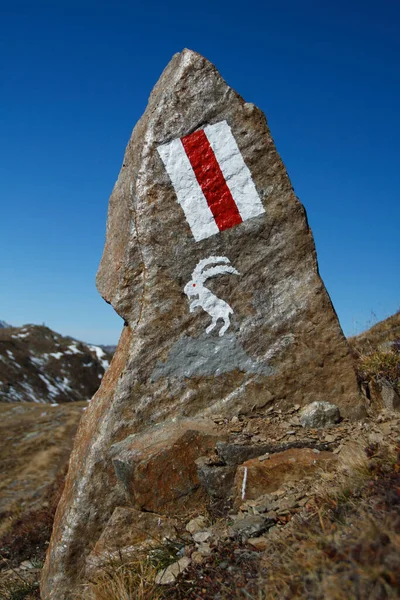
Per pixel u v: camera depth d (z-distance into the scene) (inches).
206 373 43.6
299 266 45.5
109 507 40.5
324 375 44.1
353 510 28.2
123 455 40.1
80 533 39.9
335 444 39.4
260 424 41.9
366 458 33.4
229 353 44.1
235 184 46.1
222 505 37.5
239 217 45.8
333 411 42.4
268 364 44.0
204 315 44.6
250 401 43.4
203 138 46.5
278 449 39.0
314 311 44.8
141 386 42.9
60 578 39.3
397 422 40.9
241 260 45.4
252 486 37.0
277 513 32.9
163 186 46.1
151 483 38.7
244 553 29.8
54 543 41.5
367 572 20.6
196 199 46.0
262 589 25.1
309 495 33.6
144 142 46.6
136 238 46.0
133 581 32.5
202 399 43.3
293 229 45.7
